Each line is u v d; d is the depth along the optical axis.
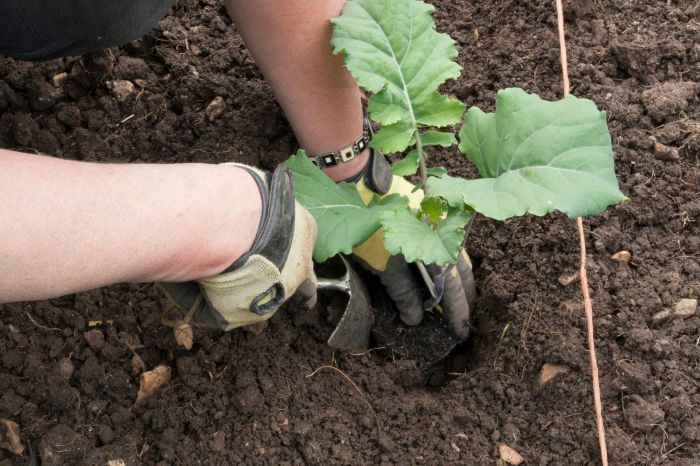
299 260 1.06
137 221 0.95
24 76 1.25
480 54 1.32
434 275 1.14
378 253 1.17
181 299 1.08
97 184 0.94
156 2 1.04
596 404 1.12
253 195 1.01
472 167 1.26
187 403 1.15
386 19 1.11
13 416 1.13
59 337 1.16
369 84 1.09
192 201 0.97
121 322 1.17
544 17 1.32
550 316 1.18
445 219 1.07
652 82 1.28
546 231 1.21
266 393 1.16
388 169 1.20
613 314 1.17
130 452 1.13
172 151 1.25
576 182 1.04
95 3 1.00
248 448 1.13
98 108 1.25
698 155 1.24
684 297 1.17
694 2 1.32
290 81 1.12
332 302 1.21
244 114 1.26
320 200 1.13
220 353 1.16
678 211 1.21
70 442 1.12
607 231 1.21
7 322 1.16
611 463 1.11
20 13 1.00
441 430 1.15
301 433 1.13
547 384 1.15
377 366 1.19
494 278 1.21
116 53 1.28
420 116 1.11
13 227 0.91
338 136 1.16
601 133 1.05
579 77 1.28
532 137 1.06
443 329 1.22
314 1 1.08
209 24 1.31
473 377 1.18
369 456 1.14
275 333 1.18
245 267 1.02
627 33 1.30
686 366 1.15
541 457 1.12
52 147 1.23
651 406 1.13
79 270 0.93
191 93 1.26
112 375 1.15
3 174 0.92
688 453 1.12
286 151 1.25
